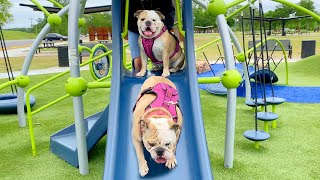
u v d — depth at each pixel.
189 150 2.46
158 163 2.40
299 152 3.59
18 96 4.83
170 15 3.58
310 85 7.54
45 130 4.75
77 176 3.17
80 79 2.88
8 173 3.32
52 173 3.27
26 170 3.37
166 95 2.59
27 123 5.12
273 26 41.09
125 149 2.50
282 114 5.12
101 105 6.34
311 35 32.34
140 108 2.51
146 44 3.14
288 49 14.80
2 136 4.51
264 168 3.21
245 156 3.50
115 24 3.29
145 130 2.31
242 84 6.58
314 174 3.07
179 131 2.45
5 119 5.44
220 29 2.96
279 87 7.28
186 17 3.29
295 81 8.18
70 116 5.54
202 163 2.30
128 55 16.11
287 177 3.02
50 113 5.77
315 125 4.52
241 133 4.26
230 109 3.06
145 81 2.86
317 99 6.06
